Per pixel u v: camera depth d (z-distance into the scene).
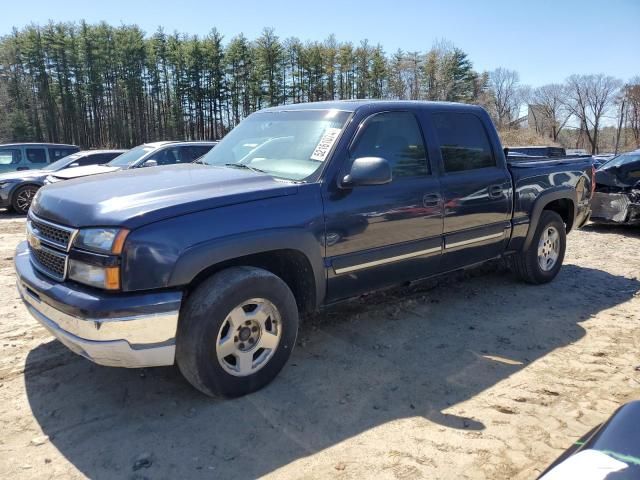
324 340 4.12
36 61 69.62
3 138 68.44
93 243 2.75
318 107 4.07
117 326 2.68
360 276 3.76
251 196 3.14
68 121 72.25
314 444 2.75
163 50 73.94
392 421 2.98
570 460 1.57
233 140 4.45
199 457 2.63
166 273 2.76
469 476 2.51
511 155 5.96
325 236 3.44
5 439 2.76
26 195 12.26
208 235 2.90
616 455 1.54
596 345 4.13
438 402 3.21
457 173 4.41
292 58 74.44
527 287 5.66
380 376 3.54
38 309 3.01
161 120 76.12
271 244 3.14
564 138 80.19
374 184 3.50
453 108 4.55
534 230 5.28
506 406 3.17
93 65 71.38
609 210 9.54
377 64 75.00
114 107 74.31
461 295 5.34
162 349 2.82
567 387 3.43
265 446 2.73
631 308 5.06
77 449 2.68
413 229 4.00
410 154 4.08
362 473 2.52
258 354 3.26
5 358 3.72
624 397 3.30
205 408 3.07
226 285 2.96
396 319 4.61
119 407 3.09
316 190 3.41
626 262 7.09
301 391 3.30
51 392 3.25
